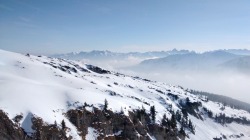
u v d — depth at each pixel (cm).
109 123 15188
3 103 11894
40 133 11656
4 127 10962
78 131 13625
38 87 14875
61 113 13675
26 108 12356
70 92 15725
